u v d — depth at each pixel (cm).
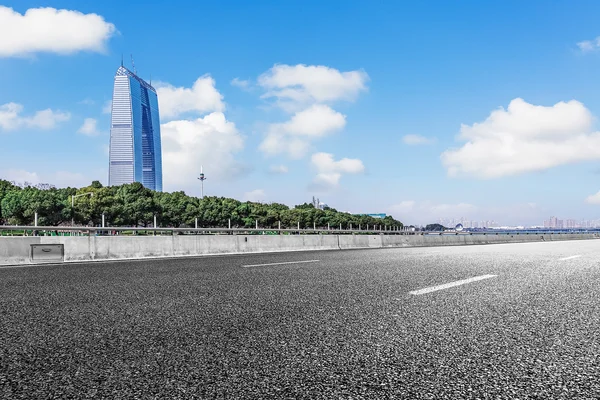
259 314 424
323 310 442
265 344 319
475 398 221
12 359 287
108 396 225
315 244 2080
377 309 446
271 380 246
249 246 1775
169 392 230
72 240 1297
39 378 251
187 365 272
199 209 10631
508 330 359
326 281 662
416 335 343
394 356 290
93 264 1077
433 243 2867
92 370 264
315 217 15162
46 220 7488
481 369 264
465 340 329
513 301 492
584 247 1916
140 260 1204
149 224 9188
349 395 225
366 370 263
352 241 2289
